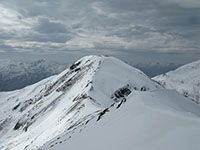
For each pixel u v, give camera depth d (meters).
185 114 24.67
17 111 176.62
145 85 129.75
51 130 72.25
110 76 122.69
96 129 30.52
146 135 19.84
